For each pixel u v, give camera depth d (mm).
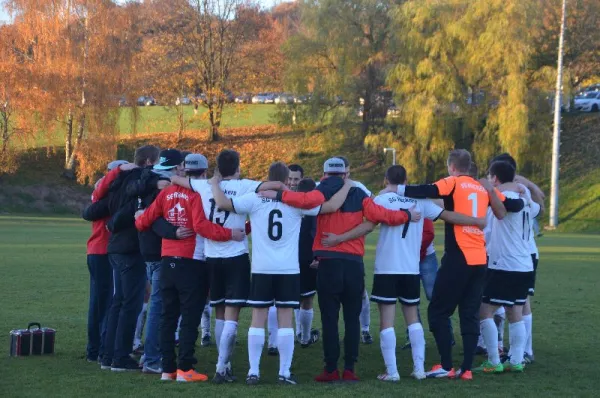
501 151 61281
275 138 82500
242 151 79500
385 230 10336
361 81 69688
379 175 68938
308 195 9875
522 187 11203
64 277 21375
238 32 82250
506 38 58906
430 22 61875
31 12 63594
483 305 10961
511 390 9578
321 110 71562
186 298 10047
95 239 11320
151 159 11102
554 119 59562
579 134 70688
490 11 59562
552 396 9266
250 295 10047
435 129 61469
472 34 60344
